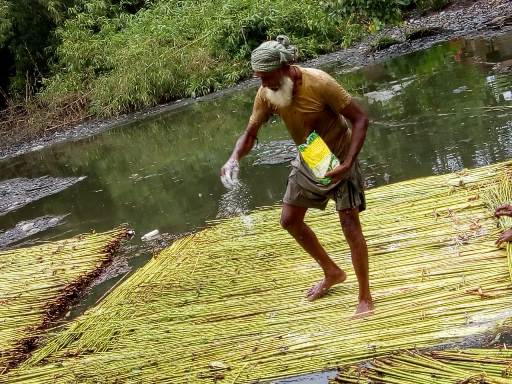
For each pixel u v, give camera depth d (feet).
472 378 8.83
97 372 11.50
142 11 55.98
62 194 28.14
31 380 11.79
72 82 50.29
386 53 37.14
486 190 15.03
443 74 28.14
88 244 19.43
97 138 39.86
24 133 47.16
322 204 11.50
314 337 10.86
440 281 11.55
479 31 34.68
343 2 34.86
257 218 17.60
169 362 11.29
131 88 45.47
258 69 10.33
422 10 44.29
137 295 14.46
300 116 10.77
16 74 56.65
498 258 11.88
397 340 10.19
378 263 12.88
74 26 53.57
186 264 15.56
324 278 12.48
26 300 15.92
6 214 26.91
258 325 11.82
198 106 40.55
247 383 10.16
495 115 21.11
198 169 26.11
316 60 42.42
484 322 10.12
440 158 19.04
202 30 48.91
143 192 25.07
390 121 23.91
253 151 25.57
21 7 55.11
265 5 47.37
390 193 16.43
